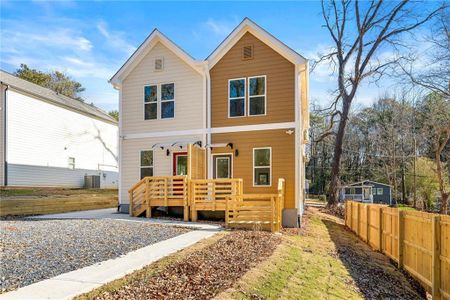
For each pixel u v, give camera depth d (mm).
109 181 26969
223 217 11945
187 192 11875
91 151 24797
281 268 6328
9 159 17781
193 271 5578
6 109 17734
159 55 14430
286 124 12617
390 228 9461
